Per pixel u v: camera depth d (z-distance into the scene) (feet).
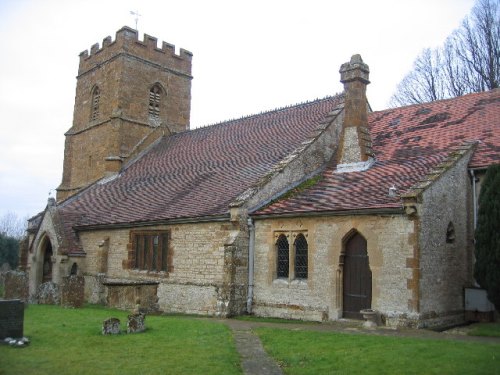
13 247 167.12
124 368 33.81
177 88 124.47
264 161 76.59
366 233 55.36
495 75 112.57
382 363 34.78
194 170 88.94
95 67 121.60
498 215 50.72
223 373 32.65
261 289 64.44
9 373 32.17
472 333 49.73
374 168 65.92
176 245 73.77
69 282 70.59
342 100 80.94
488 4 115.96
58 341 42.96
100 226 87.86
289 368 34.42
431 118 74.28
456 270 57.31
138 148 112.78
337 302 57.26
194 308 69.26
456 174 58.23
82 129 123.54
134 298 69.10
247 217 65.77
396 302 52.31
